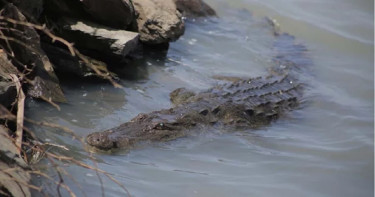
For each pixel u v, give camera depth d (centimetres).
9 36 2047
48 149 1877
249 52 3091
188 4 3192
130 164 1964
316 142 2419
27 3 2175
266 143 2341
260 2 3662
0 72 1897
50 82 2161
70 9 2389
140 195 1803
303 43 3378
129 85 2438
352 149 2389
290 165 2197
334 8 3812
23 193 1484
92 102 2244
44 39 2308
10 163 1576
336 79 3062
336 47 3403
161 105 2370
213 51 2992
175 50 2875
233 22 3362
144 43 2698
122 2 2438
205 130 2294
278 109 2602
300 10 3709
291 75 2967
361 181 2167
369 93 2967
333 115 2680
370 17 3775
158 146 2116
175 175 1972
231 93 2534
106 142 1978
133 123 2134
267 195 1966
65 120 2084
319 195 2036
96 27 2397
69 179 1758
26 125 1964
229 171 2080
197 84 2617
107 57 2428
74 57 2316
